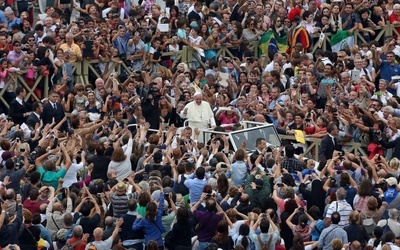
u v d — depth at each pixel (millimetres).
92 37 119875
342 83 120500
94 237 86188
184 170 94562
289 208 90562
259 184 91812
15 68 116188
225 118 112750
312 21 128500
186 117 110875
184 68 119312
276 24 127000
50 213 88188
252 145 106562
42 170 95000
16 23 122062
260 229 87438
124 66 121062
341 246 86000
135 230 87500
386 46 125500
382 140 111438
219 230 87188
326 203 93312
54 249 87250
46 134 100500
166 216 89062
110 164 97000
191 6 126375
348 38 129000
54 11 120750
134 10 125375
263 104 114562
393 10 131125
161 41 122688
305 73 119438
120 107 113500
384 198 94062
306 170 98375
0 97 116000
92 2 125188
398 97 122438
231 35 125750
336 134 110688
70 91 113625
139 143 100562
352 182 94312
